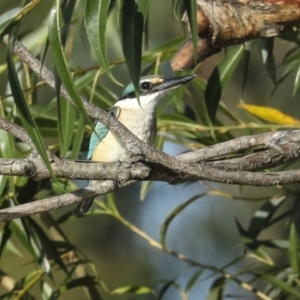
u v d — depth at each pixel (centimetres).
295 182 600
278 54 1354
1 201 867
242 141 646
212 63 1267
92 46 534
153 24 1284
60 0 571
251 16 721
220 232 1465
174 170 584
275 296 962
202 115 994
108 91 990
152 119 972
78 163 582
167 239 1469
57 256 927
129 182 598
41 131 942
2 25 568
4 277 1007
